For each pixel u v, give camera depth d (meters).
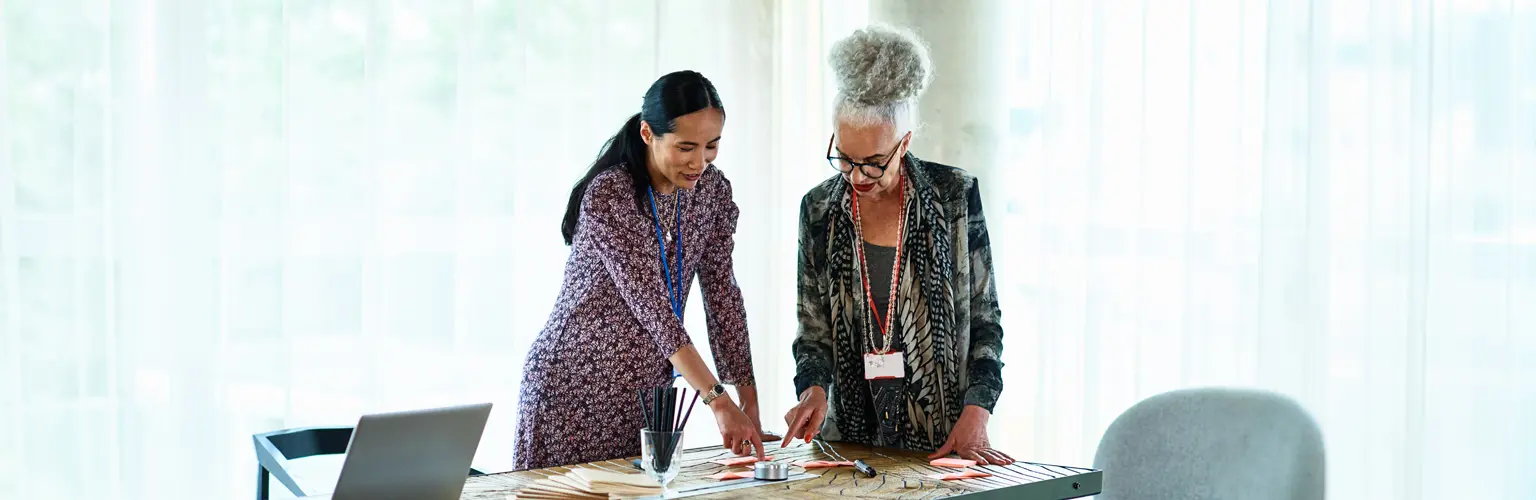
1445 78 2.88
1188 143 3.24
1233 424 2.35
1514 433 2.83
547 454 2.38
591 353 2.35
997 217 3.63
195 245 3.07
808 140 4.31
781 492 1.93
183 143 3.04
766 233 4.32
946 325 2.39
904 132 2.31
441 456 1.67
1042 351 3.54
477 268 3.65
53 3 2.90
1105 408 3.43
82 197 2.93
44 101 2.89
